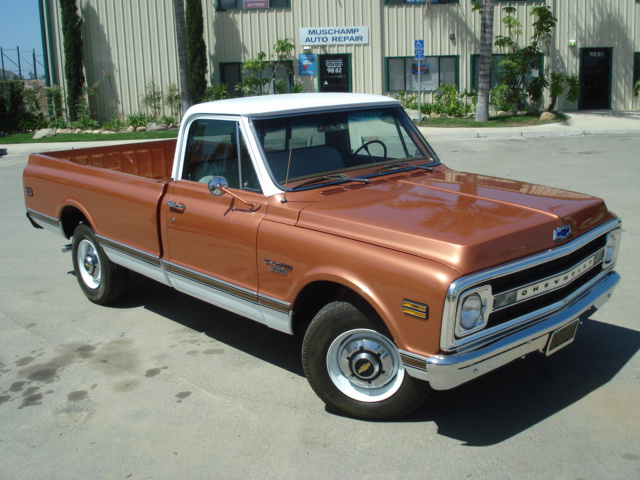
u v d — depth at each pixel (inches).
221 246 182.2
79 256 250.2
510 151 628.4
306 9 930.7
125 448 152.9
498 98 912.3
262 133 178.4
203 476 141.3
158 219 203.8
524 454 143.2
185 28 868.0
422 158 207.9
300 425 159.6
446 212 156.3
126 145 286.7
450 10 929.5
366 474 138.9
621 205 367.9
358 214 157.4
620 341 197.6
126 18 922.1
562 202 165.6
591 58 941.2
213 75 952.9
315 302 171.0
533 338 143.9
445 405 165.6
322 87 954.7
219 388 180.2
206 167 194.4
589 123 808.9
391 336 149.1
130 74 938.1
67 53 909.2
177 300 251.9
